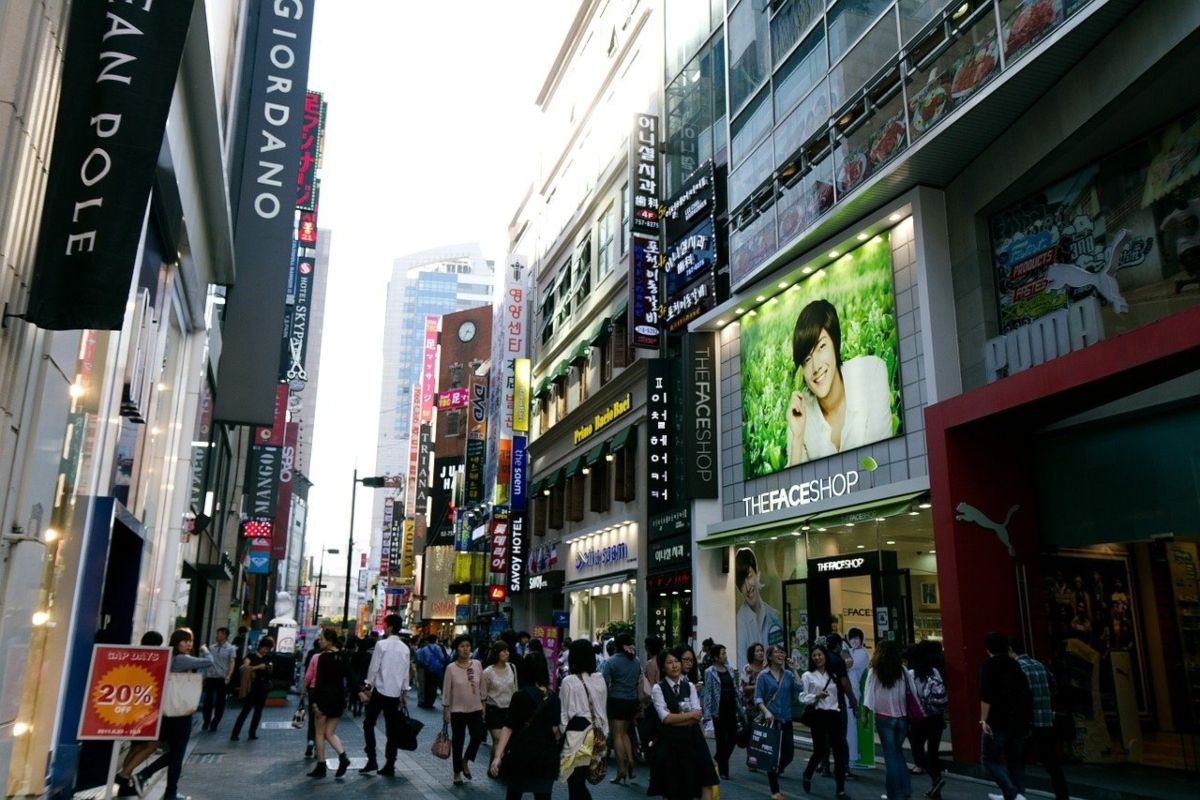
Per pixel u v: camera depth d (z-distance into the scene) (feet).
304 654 116.67
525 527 132.36
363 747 50.52
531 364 141.69
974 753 42.39
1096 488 42.73
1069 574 45.85
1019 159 46.32
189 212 44.62
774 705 35.47
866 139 54.24
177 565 55.26
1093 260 43.93
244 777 38.40
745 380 73.00
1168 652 45.06
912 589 52.49
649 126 89.51
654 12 95.66
